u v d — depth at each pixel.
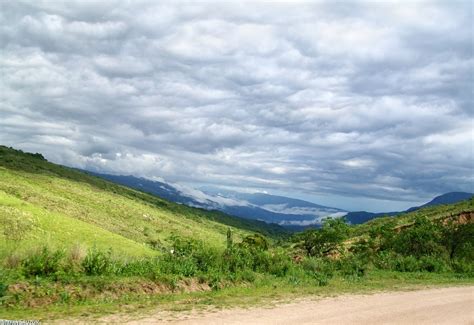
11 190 81.50
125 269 17.20
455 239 45.75
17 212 45.31
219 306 12.94
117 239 51.47
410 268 33.44
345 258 33.06
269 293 16.66
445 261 37.53
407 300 16.27
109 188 191.50
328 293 17.48
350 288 19.84
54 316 10.84
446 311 13.77
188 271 18.53
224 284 18.16
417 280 25.80
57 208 80.88
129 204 152.75
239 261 22.39
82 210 91.88
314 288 19.16
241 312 12.07
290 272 24.23
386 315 12.52
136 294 14.77
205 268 20.48
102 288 14.36
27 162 166.75
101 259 16.72
